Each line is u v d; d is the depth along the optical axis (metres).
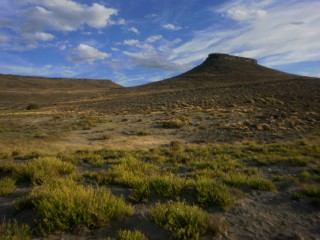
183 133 27.41
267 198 7.29
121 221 5.32
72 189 5.95
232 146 19.02
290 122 31.02
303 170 11.25
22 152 16.06
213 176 9.77
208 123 32.12
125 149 17.66
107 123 34.78
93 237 4.75
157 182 7.20
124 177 7.96
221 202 6.31
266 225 5.51
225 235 4.93
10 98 148.75
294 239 4.98
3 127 34.53
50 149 17.75
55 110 68.25
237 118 34.91
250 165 12.59
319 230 5.41
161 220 5.15
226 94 65.00
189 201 6.54
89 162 12.18
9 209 5.91
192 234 4.72
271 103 48.09
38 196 5.90
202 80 137.50
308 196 7.54
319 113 36.62
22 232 4.62
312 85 65.69
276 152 15.93
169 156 15.16
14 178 8.23
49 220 4.93
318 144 18.50
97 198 5.66
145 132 26.95
